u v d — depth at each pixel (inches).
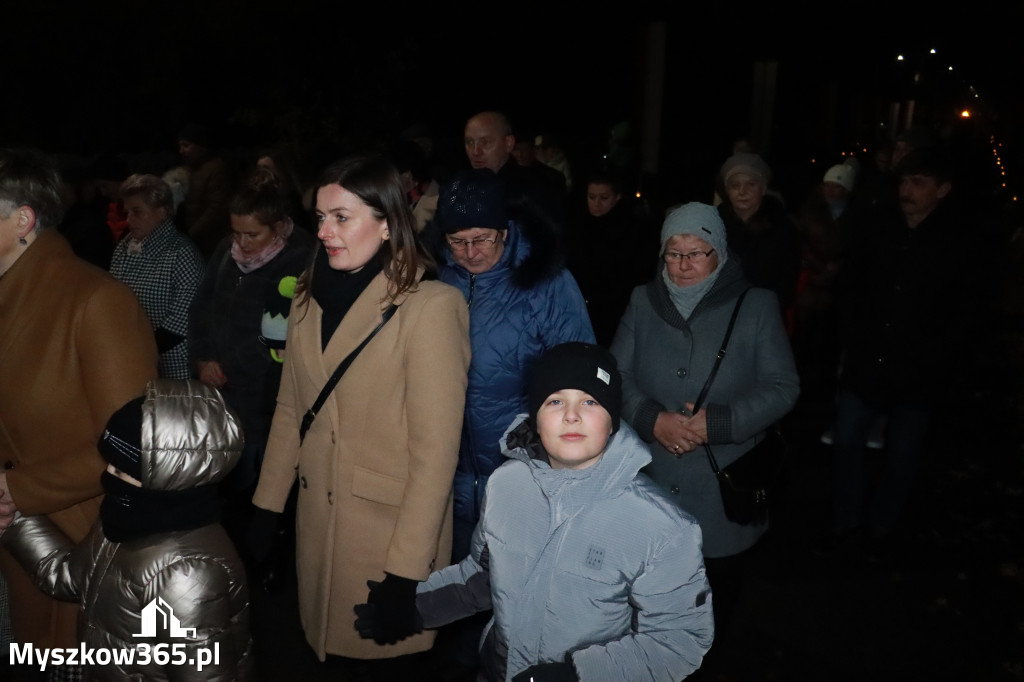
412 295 116.6
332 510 120.3
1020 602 188.1
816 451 265.4
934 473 253.4
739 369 141.3
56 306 113.7
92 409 113.7
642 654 94.5
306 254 175.9
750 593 188.9
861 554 205.3
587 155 494.6
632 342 149.3
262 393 176.9
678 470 143.3
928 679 162.1
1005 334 363.9
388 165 115.7
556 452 95.2
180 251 193.3
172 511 94.2
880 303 193.3
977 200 333.7
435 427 114.3
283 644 169.3
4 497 112.5
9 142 551.8
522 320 135.6
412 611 110.5
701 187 520.7
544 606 96.8
